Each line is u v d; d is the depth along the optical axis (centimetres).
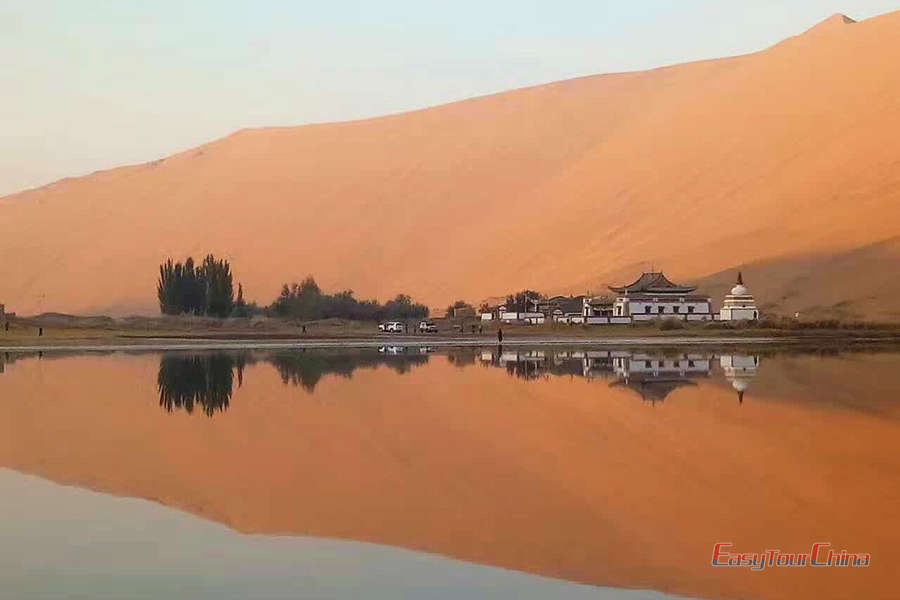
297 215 19438
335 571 1630
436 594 1520
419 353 7556
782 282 13000
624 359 6706
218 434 3228
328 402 4125
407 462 2655
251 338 10338
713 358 6756
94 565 1670
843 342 8812
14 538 1847
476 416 3634
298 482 2375
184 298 13925
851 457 2669
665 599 1498
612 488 2284
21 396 4441
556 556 1711
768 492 2222
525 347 8394
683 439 3027
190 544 1800
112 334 10938
